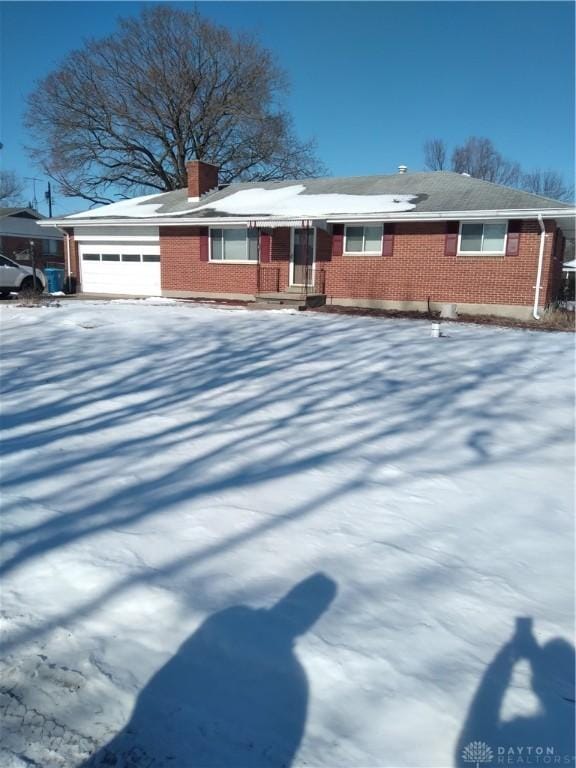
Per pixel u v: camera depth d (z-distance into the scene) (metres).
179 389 6.59
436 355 9.03
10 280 19.44
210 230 18.59
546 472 4.30
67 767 1.78
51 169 32.12
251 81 32.16
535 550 3.16
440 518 3.51
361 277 16.55
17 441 4.74
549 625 2.50
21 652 2.25
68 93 30.53
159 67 30.61
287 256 17.53
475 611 2.58
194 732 1.91
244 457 4.45
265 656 2.25
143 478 4.00
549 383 7.22
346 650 2.29
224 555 2.99
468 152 48.88
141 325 11.76
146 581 2.73
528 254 14.49
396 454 4.61
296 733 1.90
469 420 5.58
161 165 33.47
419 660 2.25
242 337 10.55
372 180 19.47
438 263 15.51
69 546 3.04
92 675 2.14
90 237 20.67
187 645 2.31
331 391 6.61
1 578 2.74
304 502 3.67
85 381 6.95
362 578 2.82
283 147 33.84
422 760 1.81
